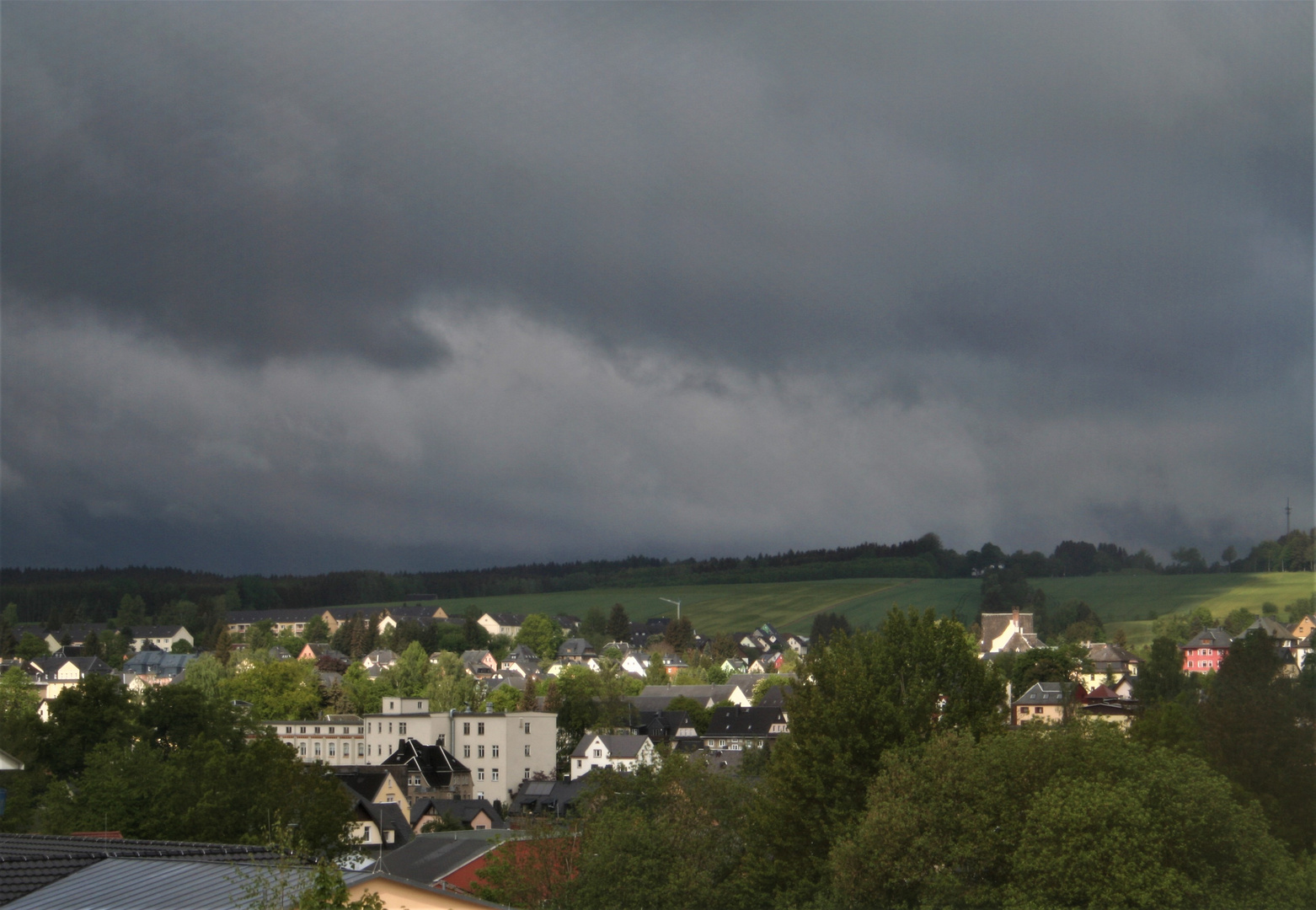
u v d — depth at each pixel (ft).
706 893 179.22
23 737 293.02
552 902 185.16
